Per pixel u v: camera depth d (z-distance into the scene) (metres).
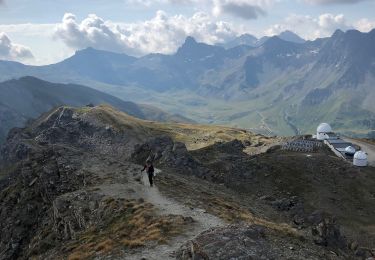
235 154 124.88
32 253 50.25
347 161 118.81
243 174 97.81
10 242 60.50
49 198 64.81
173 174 80.75
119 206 46.97
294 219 65.19
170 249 33.16
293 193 93.81
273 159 110.12
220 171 97.31
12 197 73.88
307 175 102.19
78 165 69.75
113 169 67.38
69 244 42.75
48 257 42.56
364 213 88.88
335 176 103.38
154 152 106.69
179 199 49.38
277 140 170.38
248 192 90.50
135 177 61.78
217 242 32.34
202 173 94.19
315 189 96.06
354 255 48.72
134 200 48.47
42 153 82.56
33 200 67.75
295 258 32.69
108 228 42.28
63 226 50.81
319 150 136.50
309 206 88.69
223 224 38.50
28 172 76.88
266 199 85.56
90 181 61.09
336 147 136.38
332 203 91.31
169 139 116.88
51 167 71.00
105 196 51.25
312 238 42.09
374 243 75.94
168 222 38.78
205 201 50.81
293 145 138.50
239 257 30.50
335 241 46.09
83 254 35.72
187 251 31.34
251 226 36.56
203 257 29.70
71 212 51.28
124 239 36.69
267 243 34.19
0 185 115.31
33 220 63.66
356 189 98.56
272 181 98.00
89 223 46.94
